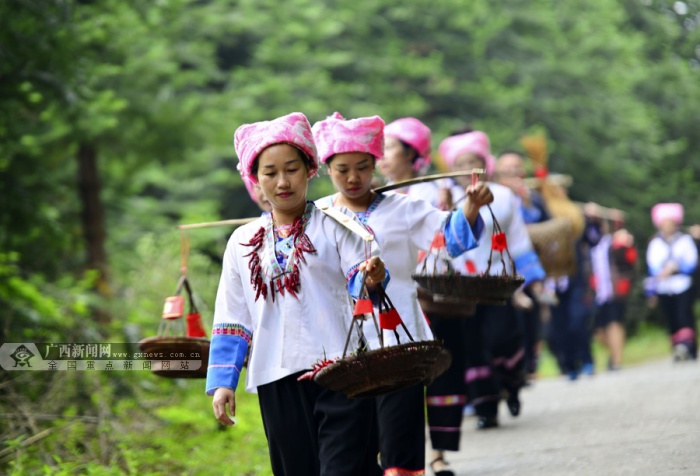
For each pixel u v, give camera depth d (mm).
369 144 14578
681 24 85188
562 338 36156
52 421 20234
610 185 70062
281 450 12867
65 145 33250
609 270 40531
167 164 39812
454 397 18297
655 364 44031
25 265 29688
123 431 20578
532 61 66188
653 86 79625
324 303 12617
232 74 45406
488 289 15797
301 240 12672
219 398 12789
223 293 13070
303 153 12734
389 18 61438
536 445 20359
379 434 14461
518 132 61656
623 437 19750
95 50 30859
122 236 43500
